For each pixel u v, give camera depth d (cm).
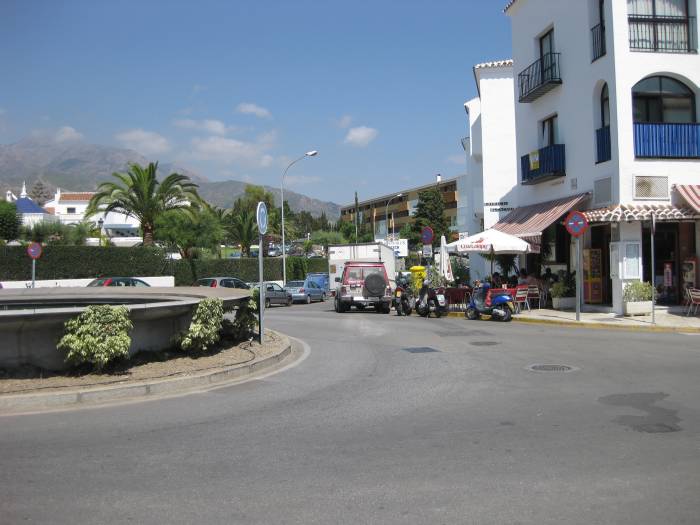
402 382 960
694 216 1800
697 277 1939
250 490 491
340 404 814
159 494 484
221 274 4400
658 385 880
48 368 943
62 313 907
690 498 458
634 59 1884
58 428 702
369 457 573
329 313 2633
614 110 1897
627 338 1441
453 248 2236
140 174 3991
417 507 448
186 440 646
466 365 1101
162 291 1438
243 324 1308
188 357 1098
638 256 1875
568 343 1362
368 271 2670
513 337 1496
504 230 2434
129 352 1022
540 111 2420
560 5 2244
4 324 894
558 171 2234
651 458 553
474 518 427
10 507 459
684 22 1939
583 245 2141
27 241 3766
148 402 847
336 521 426
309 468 544
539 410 746
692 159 1898
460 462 552
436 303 2236
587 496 464
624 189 1873
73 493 488
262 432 676
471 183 3634
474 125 3553
